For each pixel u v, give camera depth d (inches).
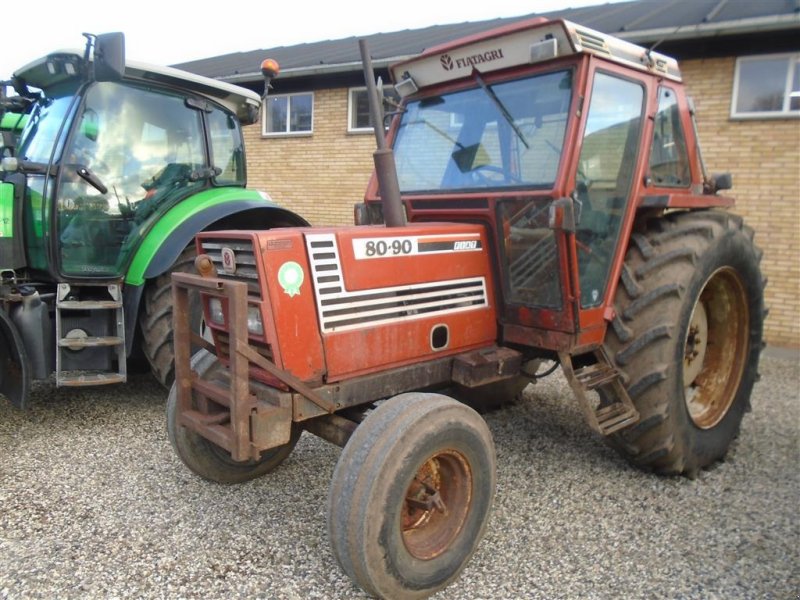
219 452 127.3
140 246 171.6
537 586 99.5
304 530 115.0
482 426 102.3
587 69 111.7
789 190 261.4
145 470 138.3
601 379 123.0
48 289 168.4
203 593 96.0
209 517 118.8
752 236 153.4
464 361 116.3
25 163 158.1
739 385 152.1
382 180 113.7
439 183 133.0
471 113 129.3
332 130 390.3
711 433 141.4
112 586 97.3
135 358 186.7
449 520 100.6
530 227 116.0
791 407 191.9
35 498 124.6
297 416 99.1
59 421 167.0
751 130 265.7
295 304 98.0
